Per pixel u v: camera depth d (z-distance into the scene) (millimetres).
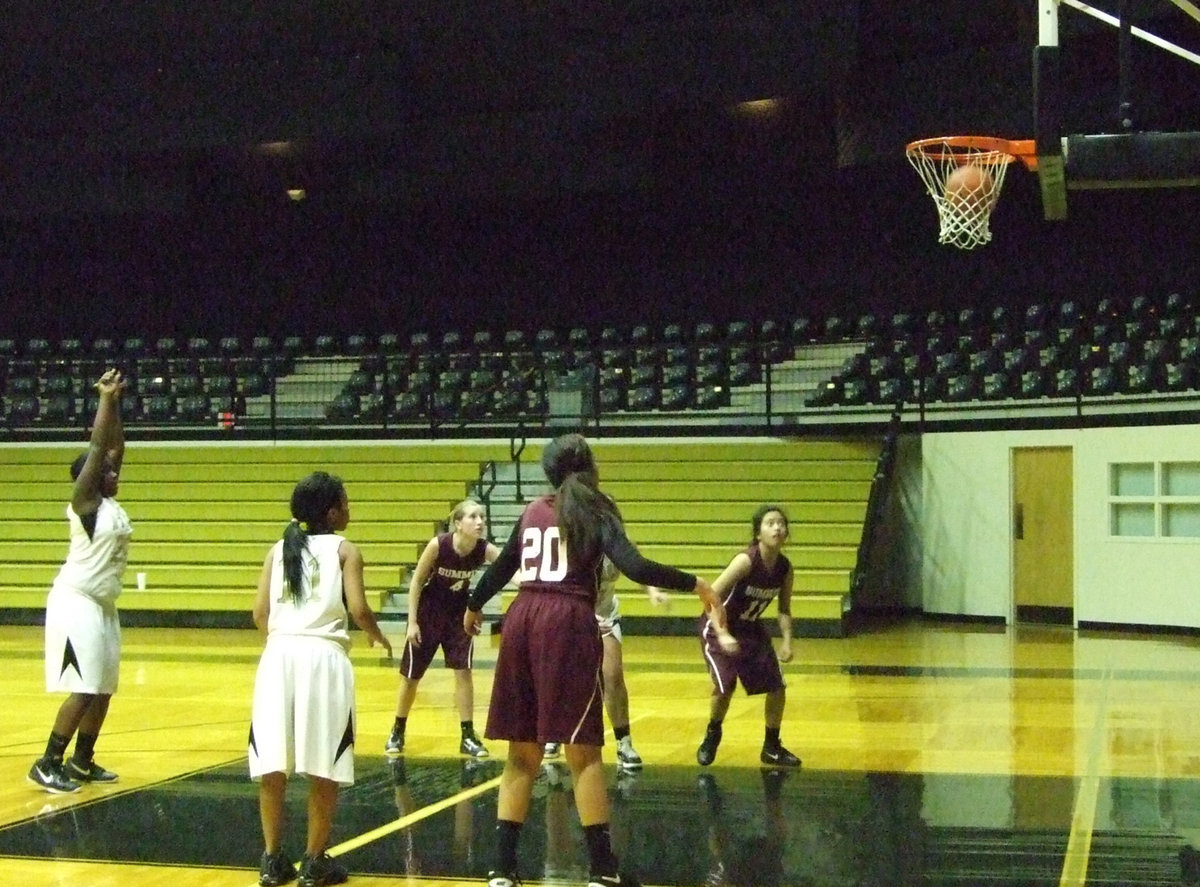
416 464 18797
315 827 5406
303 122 19906
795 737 8930
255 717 5383
